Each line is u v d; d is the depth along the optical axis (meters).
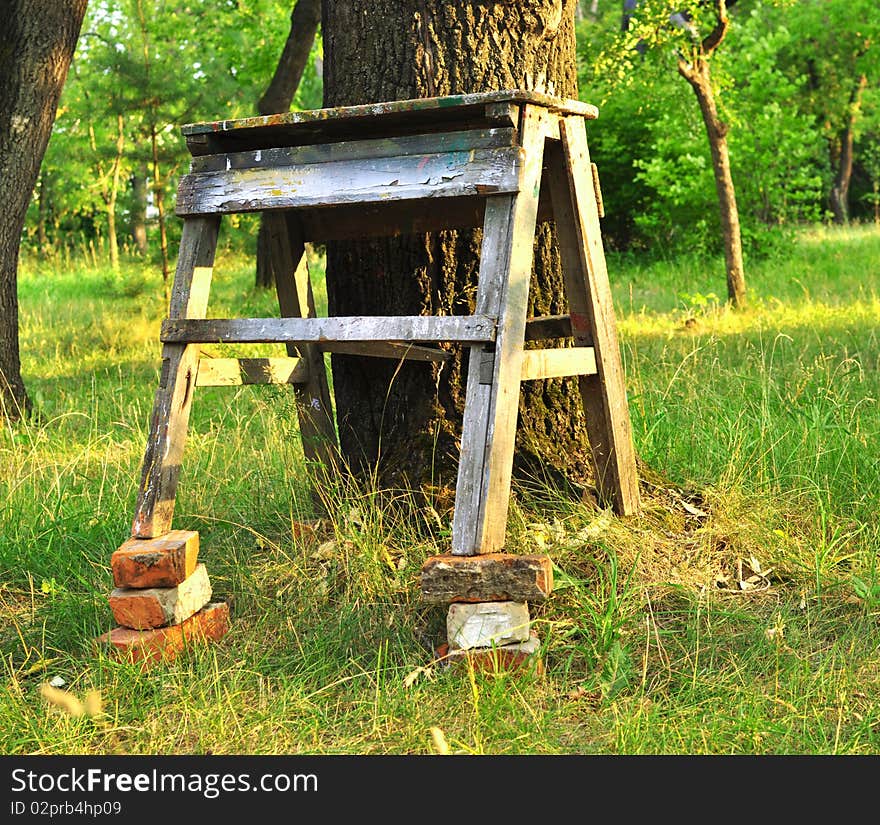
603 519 4.11
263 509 4.74
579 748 3.07
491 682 3.29
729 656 3.51
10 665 3.68
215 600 4.04
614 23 17.09
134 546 3.71
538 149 3.65
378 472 4.41
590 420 4.21
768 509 4.47
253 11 20.50
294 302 4.49
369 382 4.52
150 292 12.95
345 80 4.42
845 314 11.30
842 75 32.50
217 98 13.32
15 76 7.58
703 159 18.67
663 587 3.88
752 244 18.58
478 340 3.46
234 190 3.92
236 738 3.17
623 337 10.32
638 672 3.41
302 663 3.55
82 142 21.17
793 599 3.90
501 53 4.30
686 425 5.50
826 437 5.16
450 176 3.57
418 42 4.29
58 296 18.33
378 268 4.39
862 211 42.00
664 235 20.47
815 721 3.15
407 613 3.72
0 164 7.58
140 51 13.00
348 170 3.74
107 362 10.41
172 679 3.43
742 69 19.20
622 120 21.30
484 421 3.45
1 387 7.54
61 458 6.19
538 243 4.44
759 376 6.42
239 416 6.49
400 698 3.27
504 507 3.49
